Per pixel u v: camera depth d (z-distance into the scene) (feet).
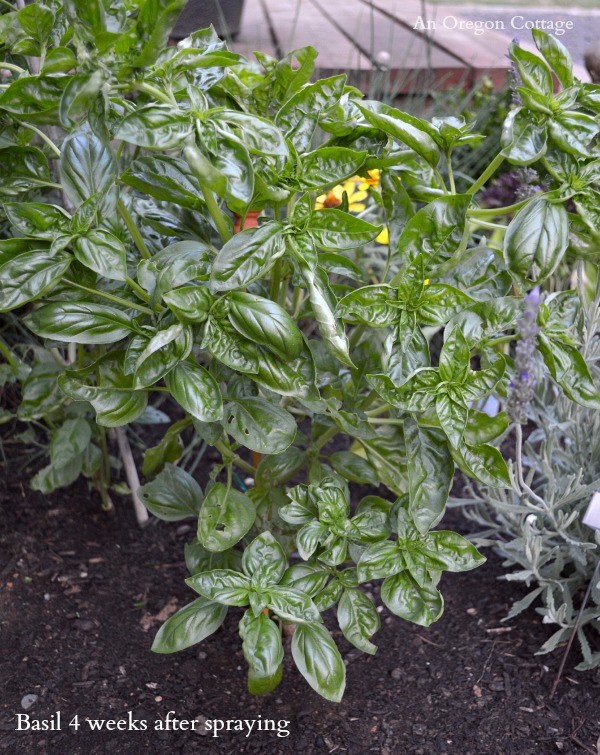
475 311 4.18
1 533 6.65
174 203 4.72
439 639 6.01
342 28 13.20
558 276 7.73
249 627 4.32
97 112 3.93
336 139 4.45
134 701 5.40
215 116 3.73
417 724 5.34
